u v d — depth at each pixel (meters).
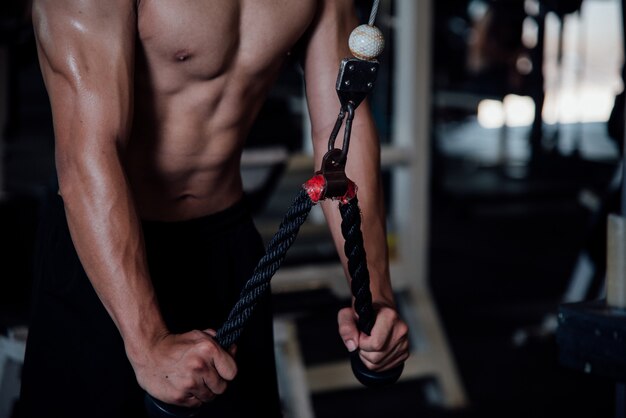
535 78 6.21
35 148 5.37
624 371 1.41
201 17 1.43
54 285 1.56
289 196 5.24
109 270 1.33
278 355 2.50
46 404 1.57
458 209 5.68
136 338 1.33
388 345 1.43
